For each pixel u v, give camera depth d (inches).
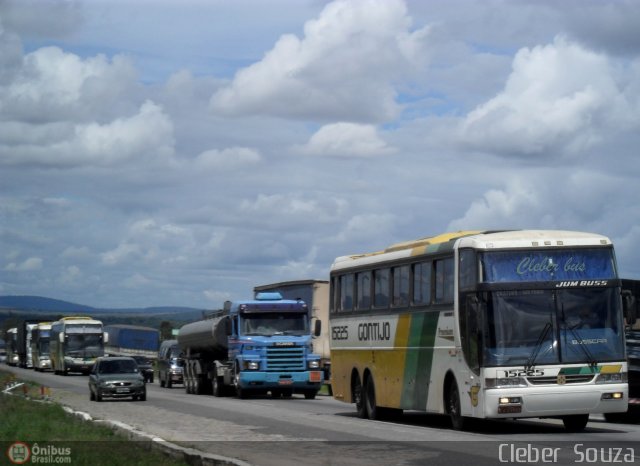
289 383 1723.7
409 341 1034.7
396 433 928.9
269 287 2167.8
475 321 887.1
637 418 1039.6
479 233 944.9
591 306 890.1
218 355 1950.1
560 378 869.8
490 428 969.5
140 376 1707.7
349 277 1221.1
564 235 912.3
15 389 1796.3
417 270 1021.8
